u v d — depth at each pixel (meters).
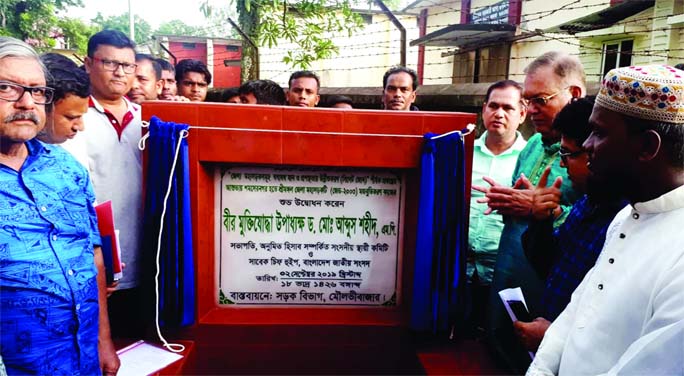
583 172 1.68
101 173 2.33
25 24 9.27
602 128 1.19
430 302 1.93
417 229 1.92
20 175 1.39
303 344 2.02
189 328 1.98
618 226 1.36
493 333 2.04
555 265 1.80
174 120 1.88
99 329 1.71
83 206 1.55
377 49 10.73
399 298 2.07
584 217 1.71
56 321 1.41
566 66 2.21
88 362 1.53
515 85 2.83
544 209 1.94
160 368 1.78
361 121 1.90
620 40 6.76
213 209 2.00
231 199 2.00
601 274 1.29
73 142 2.22
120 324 2.30
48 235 1.41
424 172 1.89
